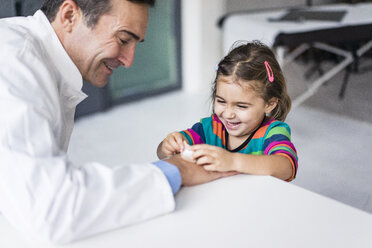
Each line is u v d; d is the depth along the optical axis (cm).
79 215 61
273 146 93
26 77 66
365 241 59
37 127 63
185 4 370
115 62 82
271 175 81
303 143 255
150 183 67
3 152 61
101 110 328
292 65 424
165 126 300
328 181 208
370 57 437
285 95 109
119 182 65
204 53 389
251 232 62
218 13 386
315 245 58
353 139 261
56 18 79
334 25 252
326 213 67
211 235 61
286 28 246
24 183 61
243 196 73
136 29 76
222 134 109
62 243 61
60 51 80
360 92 348
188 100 363
